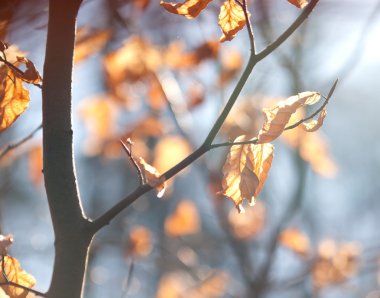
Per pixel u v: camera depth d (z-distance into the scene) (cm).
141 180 268
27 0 296
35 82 269
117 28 476
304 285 953
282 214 955
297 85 850
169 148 766
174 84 709
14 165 725
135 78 641
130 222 916
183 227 881
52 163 268
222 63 746
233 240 897
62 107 270
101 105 707
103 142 752
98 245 852
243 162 282
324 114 271
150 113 753
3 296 277
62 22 269
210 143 265
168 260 920
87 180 1416
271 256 880
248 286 882
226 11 281
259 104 778
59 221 266
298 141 797
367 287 970
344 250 888
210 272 929
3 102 286
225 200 857
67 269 263
